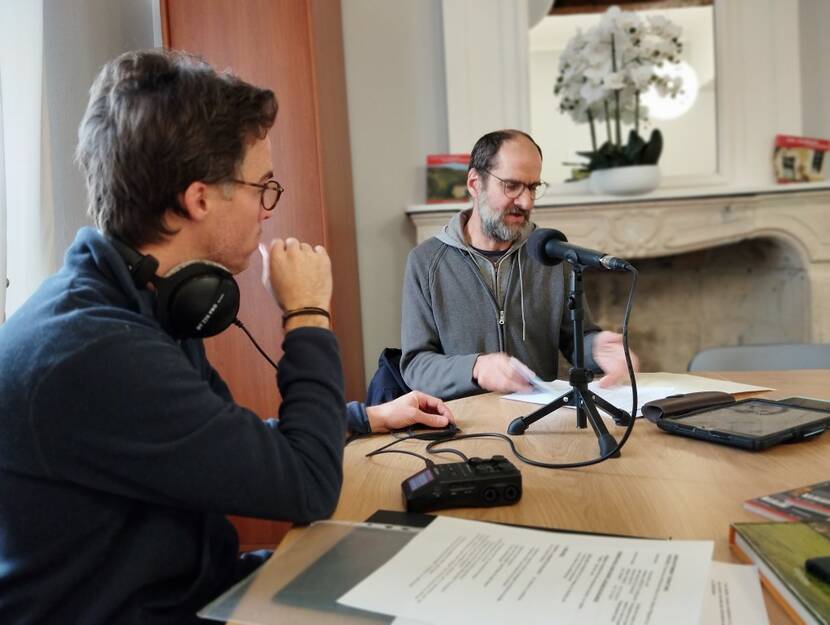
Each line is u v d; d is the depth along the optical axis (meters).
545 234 1.15
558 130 2.84
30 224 1.76
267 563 0.65
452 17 2.80
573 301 1.12
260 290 2.19
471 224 2.08
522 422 1.12
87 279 0.75
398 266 2.91
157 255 0.82
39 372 0.66
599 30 2.67
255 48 2.18
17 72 1.75
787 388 1.39
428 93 2.88
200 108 0.78
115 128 0.77
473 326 1.97
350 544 0.68
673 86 2.83
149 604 0.73
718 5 2.88
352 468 0.97
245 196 0.83
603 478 0.88
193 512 0.78
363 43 2.85
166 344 0.72
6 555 0.70
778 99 2.92
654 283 3.09
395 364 1.89
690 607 0.52
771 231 2.80
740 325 3.09
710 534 0.68
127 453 0.67
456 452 1.01
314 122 2.20
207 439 0.69
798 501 0.73
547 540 0.67
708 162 2.91
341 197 2.57
